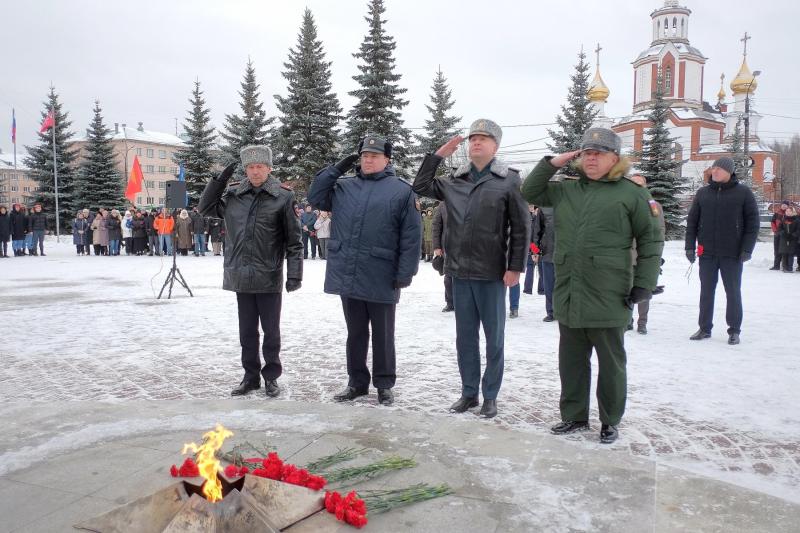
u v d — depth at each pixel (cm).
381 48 3200
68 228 3941
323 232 2091
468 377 457
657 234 384
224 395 493
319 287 1281
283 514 260
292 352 654
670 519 277
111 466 333
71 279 1447
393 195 464
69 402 458
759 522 274
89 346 681
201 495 254
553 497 299
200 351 657
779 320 863
